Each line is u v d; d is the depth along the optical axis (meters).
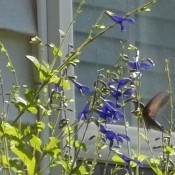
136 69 5.25
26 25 6.94
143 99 7.88
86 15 7.52
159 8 8.21
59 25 7.12
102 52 7.61
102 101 4.84
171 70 8.17
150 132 7.71
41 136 6.64
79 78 7.39
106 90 4.89
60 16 7.14
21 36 6.93
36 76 6.90
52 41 7.06
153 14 8.12
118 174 7.05
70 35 7.21
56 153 4.70
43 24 7.04
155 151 7.69
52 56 6.98
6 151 4.73
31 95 4.71
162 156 5.58
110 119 4.83
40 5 7.04
